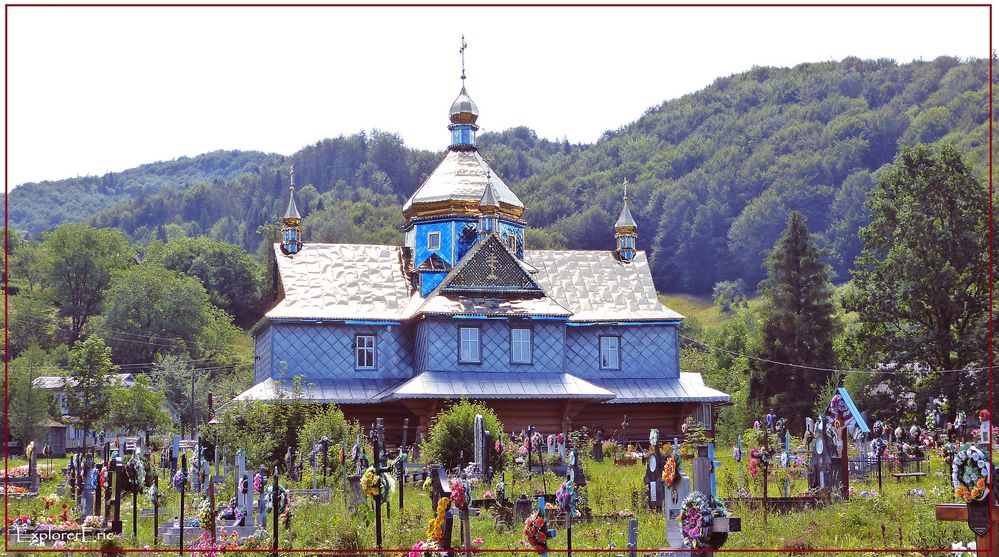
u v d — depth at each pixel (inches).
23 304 5428.2
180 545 1096.8
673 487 945.5
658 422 2630.4
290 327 2501.2
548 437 2114.9
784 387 3171.8
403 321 2546.8
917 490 1299.2
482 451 1720.0
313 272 2608.3
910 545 980.6
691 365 4347.9
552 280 2738.7
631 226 2827.3
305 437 1916.8
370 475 1023.0
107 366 3444.9
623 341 2667.3
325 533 1114.7
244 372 4485.7
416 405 2357.3
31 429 3380.9
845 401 1824.6
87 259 5595.5
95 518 1241.4
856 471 1594.5
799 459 1754.4
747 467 1689.2
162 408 3683.6
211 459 1883.6
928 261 2972.4
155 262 5900.6
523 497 1290.6
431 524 911.0
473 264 2485.2
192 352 5118.1
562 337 2490.2
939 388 2847.0
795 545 1008.2
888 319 3016.7
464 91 2837.1
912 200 3051.2
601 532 1142.3
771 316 3218.5
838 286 7701.8
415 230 2694.4
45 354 4512.8
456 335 2438.5
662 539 1064.8
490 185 2573.8
